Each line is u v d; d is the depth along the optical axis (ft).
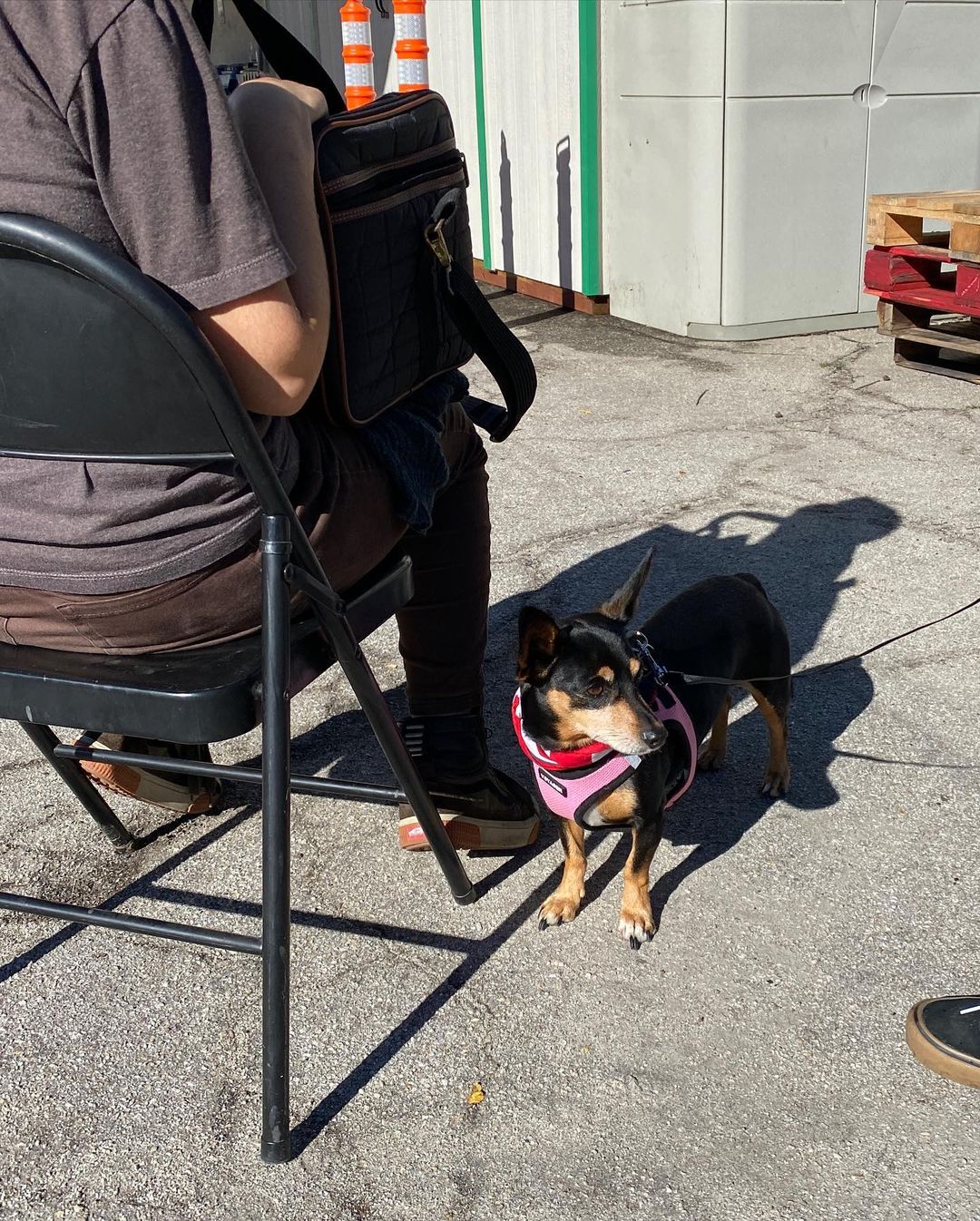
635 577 8.80
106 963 7.88
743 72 20.63
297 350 5.07
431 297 6.59
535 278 27.78
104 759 7.59
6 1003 7.53
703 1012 7.25
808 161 21.77
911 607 12.21
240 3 6.96
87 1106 6.71
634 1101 6.59
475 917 8.24
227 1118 6.59
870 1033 7.01
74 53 4.34
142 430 5.10
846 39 21.09
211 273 4.75
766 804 9.41
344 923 8.21
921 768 9.66
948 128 22.57
